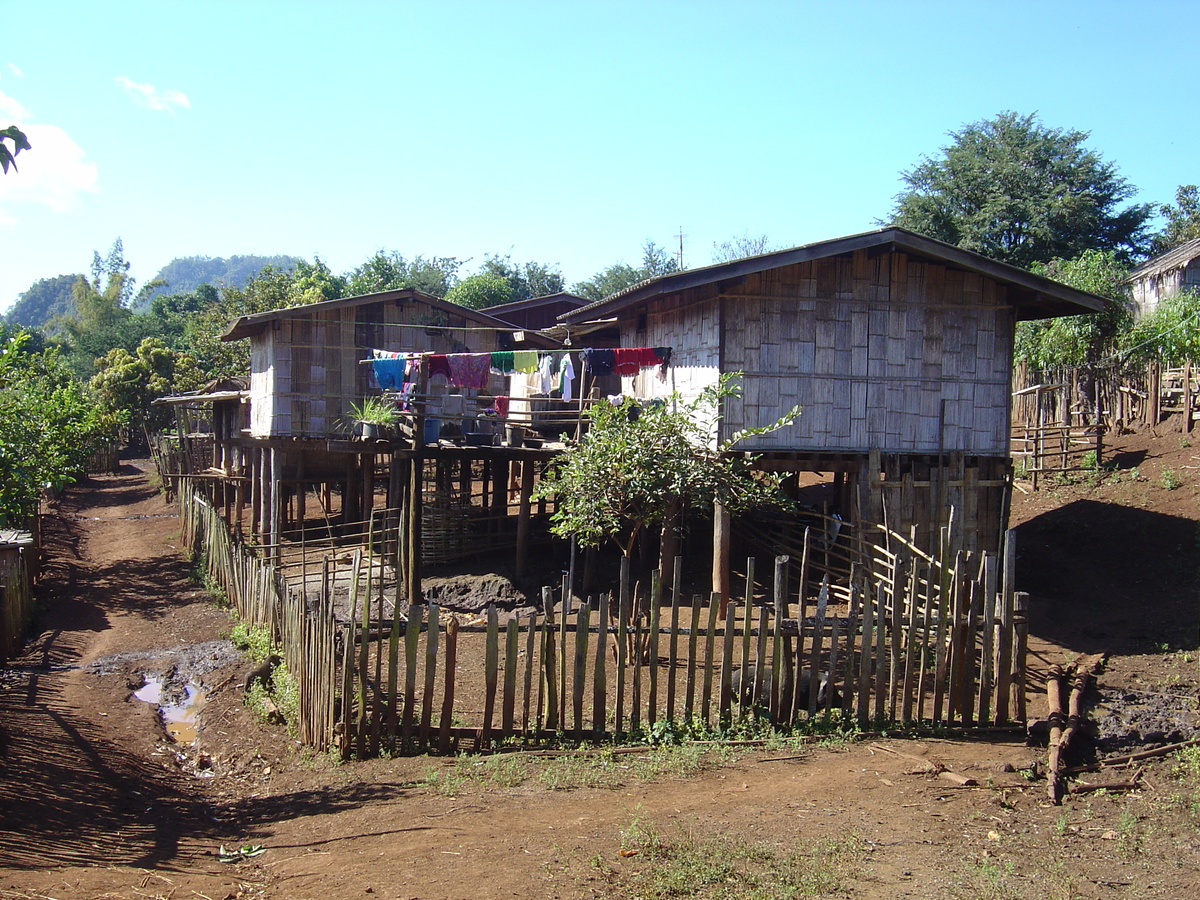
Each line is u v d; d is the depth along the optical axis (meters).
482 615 16.91
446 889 6.16
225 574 19.56
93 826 8.09
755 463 15.43
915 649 10.55
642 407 14.73
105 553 26.11
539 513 21.56
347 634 10.84
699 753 9.67
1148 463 20.03
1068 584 16.14
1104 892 6.50
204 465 35.16
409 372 18.91
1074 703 10.62
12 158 4.80
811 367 15.55
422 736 10.02
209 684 14.39
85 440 27.52
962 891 6.43
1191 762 9.09
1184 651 12.67
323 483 27.02
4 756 9.68
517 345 24.06
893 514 15.60
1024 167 36.38
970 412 16.25
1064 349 23.28
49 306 167.88
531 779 9.02
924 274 15.95
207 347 44.84
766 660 12.54
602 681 10.12
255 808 8.98
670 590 17.12
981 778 9.00
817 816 7.94
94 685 14.23
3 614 15.01
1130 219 36.84
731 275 14.63
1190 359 20.94
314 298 43.09
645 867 6.65
